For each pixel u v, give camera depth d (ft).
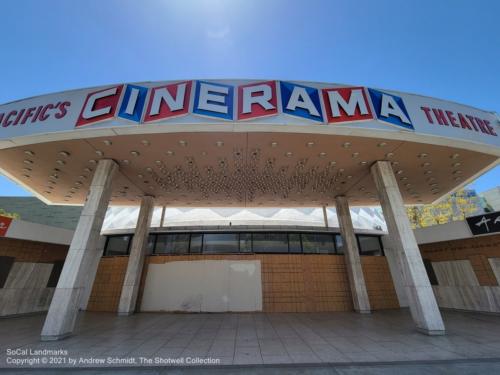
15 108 29.14
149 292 45.21
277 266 47.11
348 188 44.45
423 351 19.51
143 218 46.16
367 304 42.29
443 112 29.58
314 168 36.60
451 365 16.46
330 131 26.63
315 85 28.27
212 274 46.26
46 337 23.76
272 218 58.59
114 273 48.37
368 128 26.43
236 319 35.99
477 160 33.94
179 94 26.99
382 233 53.88
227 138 29.27
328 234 51.93
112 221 61.67
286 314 40.96
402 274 28.84
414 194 45.91
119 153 32.22
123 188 44.06
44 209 98.84
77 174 37.40
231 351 20.11
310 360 17.84
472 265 41.81
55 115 27.68
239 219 57.88
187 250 49.08
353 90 28.37
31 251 43.21
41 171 36.60
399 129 26.99
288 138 29.25
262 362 17.56
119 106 26.78
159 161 34.40
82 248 27.96
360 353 19.24
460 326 28.91
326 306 44.68
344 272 47.60
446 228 44.62
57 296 25.62
